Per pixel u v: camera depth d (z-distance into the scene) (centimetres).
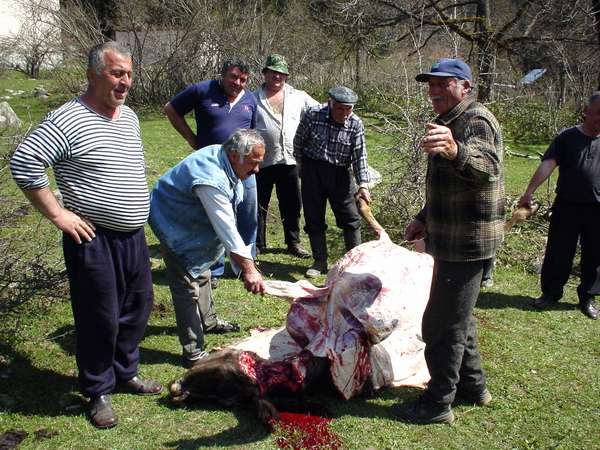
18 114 1670
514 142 1541
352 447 367
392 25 1831
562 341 521
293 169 689
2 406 393
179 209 418
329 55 1966
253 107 629
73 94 1811
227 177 406
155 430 376
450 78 350
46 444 361
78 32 1764
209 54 1831
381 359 431
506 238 759
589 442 385
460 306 371
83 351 378
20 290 467
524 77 1691
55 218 348
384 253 434
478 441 381
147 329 507
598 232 566
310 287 426
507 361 481
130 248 382
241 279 621
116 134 364
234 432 376
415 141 759
